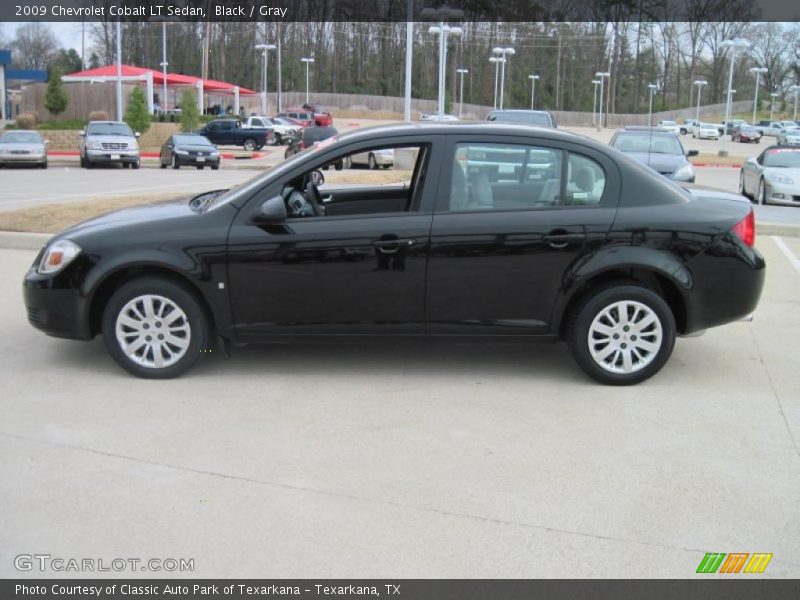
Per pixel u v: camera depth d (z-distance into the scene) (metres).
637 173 5.34
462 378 5.54
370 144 5.34
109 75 43.81
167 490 3.83
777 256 10.41
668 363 5.95
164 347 5.36
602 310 5.27
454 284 5.25
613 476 4.04
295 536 3.44
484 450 4.34
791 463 4.21
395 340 5.39
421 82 94.81
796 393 5.30
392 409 4.93
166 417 4.75
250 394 5.15
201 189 19.03
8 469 4.03
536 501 3.77
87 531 3.46
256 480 3.95
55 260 5.36
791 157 17.41
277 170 5.36
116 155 28.38
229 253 5.21
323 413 4.84
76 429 4.55
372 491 3.85
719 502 3.78
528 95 96.69
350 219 5.27
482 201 5.28
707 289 5.29
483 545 3.39
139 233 5.29
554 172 5.29
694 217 5.27
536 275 5.24
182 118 42.75
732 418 4.84
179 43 87.25
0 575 3.15
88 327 5.39
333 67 94.81
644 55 96.94
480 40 94.56
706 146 56.38
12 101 56.28
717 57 99.69
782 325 7.07
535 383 5.45
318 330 5.35
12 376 5.45
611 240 5.20
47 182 21.41
